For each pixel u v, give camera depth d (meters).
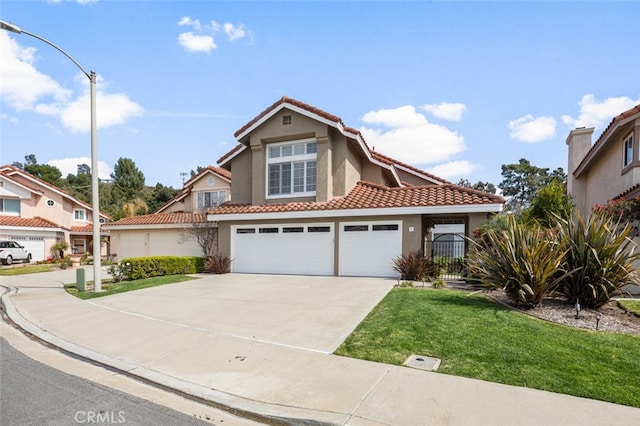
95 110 12.71
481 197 12.95
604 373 4.55
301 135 16.19
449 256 15.48
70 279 16.70
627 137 13.60
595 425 3.49
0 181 28.91
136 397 4.52
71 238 33.81
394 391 4.29
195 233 18.94
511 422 3.58
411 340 5.92
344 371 4.94
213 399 4.33
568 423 3.54
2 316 9.38
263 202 16.91
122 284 13.86
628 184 13.16
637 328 6.41
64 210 32.94
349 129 15.48
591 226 7.97
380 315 7.58
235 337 6.61
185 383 4.78
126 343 6.54
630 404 3.86
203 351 5.96
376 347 5.74
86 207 34.94
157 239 22.58
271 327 7.18
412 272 13.03
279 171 17.03
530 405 3.88
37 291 12.77
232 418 4.02
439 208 13.09
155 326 7.55
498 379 4.48
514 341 5.70
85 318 8.52
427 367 4.95
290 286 12.16
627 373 4.54
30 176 30.77
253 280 13.94
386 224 14.22
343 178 15.86
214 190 25.38
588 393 4.08
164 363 5.52
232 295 10.77
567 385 4.26
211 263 16.66
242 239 16.77
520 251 8.05
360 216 14.56
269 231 16.27
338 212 14.44
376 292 10.55
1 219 26.69
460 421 3.62
